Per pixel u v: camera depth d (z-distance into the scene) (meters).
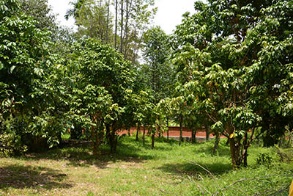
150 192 7.62
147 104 14.91
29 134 14.00
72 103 11.54
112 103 13.22
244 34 10.38
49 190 7.64
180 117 19.69
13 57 7.30
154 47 20.86
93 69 13.16
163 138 22.00
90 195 7.28
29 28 7.77
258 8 10.12
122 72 14.10
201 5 11.50
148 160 13.50
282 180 5.82
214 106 9.70
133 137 21.81
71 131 17.86
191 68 9.52
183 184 7.73
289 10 8.87
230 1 10.40
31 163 11.48
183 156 14.84
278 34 9.23
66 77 8.71
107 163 12.45
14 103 7.56
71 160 12.72
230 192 5.48
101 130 13.59
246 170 8.11
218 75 8.70
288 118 9.53
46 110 9.70
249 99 8.93
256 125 9.98
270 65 8.29
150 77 21.08
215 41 10.30
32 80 7.60
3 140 12.28
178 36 11.36
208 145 19.17
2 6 7.80
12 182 8.24
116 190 7.88
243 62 9.71
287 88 8.28
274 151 11.96
